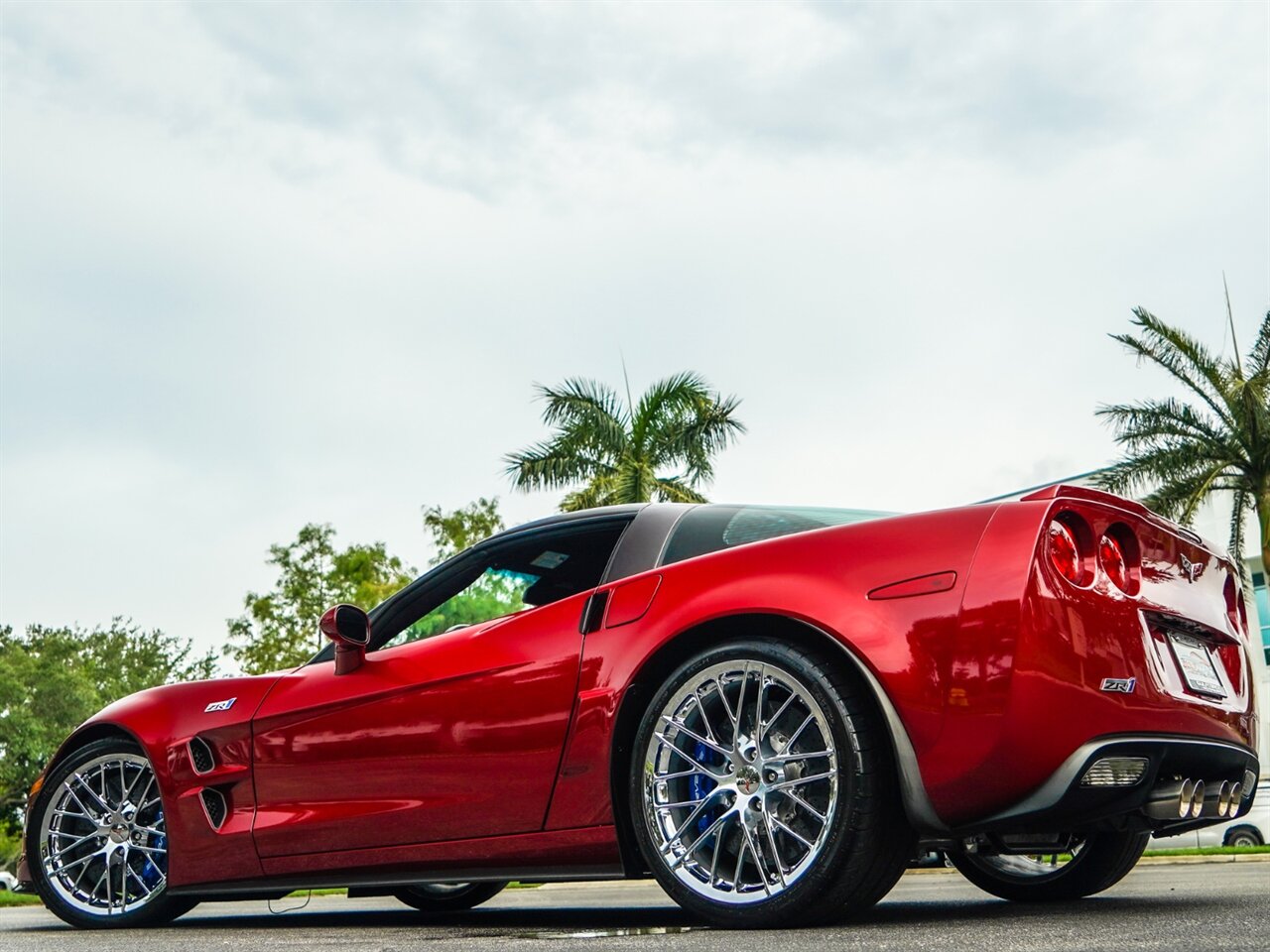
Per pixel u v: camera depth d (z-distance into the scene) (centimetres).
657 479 1873
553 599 316
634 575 302
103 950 275
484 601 331
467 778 307
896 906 327
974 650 245
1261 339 2009
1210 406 2039
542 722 296
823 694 253
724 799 266
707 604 276
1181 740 257
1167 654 267
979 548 252
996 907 308
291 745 347
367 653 351
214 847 357
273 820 346
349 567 3756
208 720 368
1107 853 328
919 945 207
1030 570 246
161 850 375
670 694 273
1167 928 225
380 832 322
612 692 285
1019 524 253
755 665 264
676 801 273
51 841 390
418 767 318
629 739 287
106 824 386
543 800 294
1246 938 204
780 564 273
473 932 283
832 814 248
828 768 253
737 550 286
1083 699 245
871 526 270
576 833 288
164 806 369
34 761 5075
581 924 310
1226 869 754
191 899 374
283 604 3803
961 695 244
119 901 379
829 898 248
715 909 259
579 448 1881
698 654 279
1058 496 256
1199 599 288
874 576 259
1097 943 203
